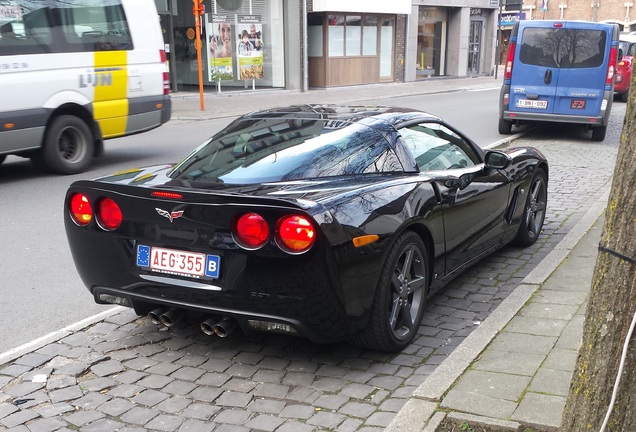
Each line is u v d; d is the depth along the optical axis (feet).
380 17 87.86
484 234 17.31
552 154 38.27
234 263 11.85
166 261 12.51
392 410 11.30
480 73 112.06
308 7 79.20
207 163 14.21
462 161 16.98
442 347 13.85
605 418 7.71
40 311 16.35
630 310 7.46
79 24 32.40
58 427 11.02
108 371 12.95
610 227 7.52
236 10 73.36
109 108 34.19
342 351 13.67
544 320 14.08
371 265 12.28
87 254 13.50
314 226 11.37
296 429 10.81
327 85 82.07
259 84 77.15
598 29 40.83
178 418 11.26
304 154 13.78
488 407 10.60
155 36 36.58
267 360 13.34
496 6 110.01
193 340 14.30
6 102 29.58
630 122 7.27
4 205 26.66
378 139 14.43
